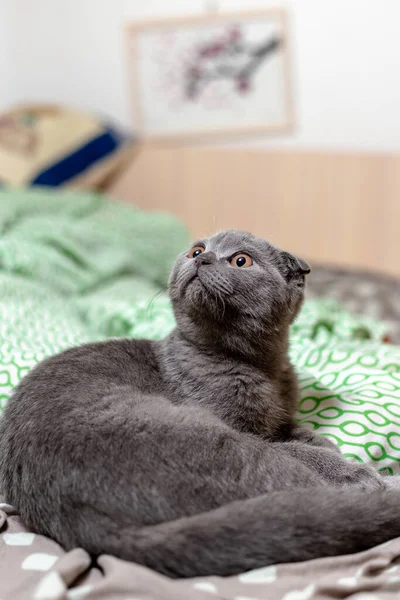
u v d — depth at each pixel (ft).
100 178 4.57
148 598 1.04
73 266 3.07
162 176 4.67
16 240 2.96
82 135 4.51
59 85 4.67
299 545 1.18
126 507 1.21
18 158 4.41
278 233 4.54
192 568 1.14
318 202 4.44
